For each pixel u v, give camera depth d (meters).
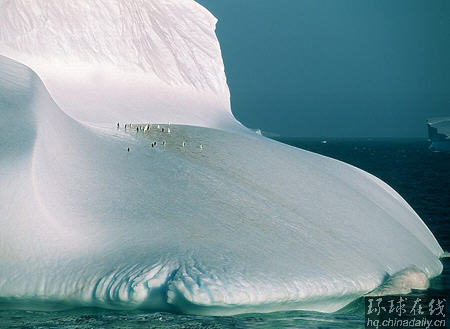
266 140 151.88
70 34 163.00
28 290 71.31
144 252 75.44
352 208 111.31
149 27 186.12
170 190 94.94
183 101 177.75
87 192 87.44
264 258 79.88
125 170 98.06
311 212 102.81
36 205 77.62
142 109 159.50
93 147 103.88
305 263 82.75
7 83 101.81
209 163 111.38
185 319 70.75
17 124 88.81
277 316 74.88
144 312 72.56
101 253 75.25
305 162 129.62
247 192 102.12
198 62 192.25
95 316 71.06
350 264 88.81
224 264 75.06
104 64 166.62
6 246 74.00
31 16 158.38
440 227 159.38
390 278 91.00
